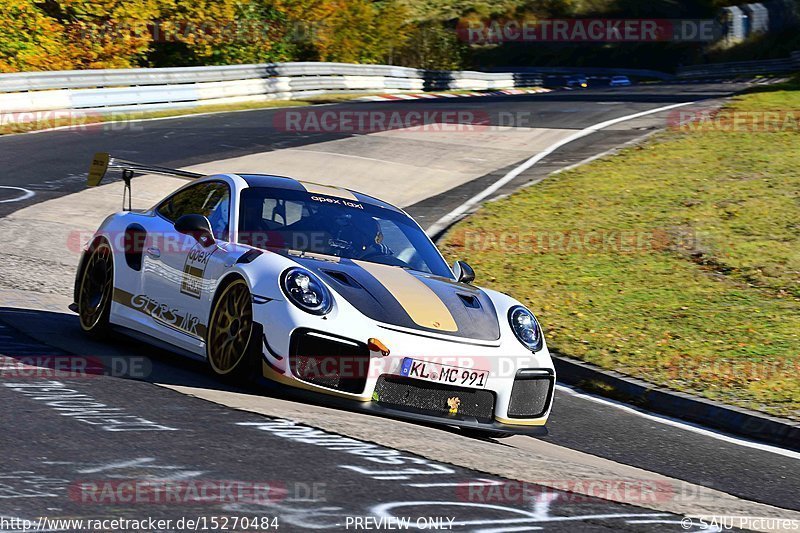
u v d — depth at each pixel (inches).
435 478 528.7
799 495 696.4
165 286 824.9
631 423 904.3
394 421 675.4
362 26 6254.9
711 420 937.5
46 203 1700.3
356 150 2536.9
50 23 3919.8
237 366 713.6
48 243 1414.9
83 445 510.0
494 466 585.3
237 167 2190.0
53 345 824.9
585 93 5029.5
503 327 765.9
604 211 1909.4
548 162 2468.0
